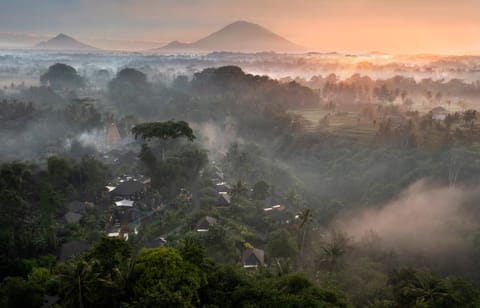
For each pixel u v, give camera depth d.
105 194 96.38
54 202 79.69
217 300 43.31
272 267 63.47
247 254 72.00
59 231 74.62
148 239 79.69
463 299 50.72
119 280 40.91
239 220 90.56
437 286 52.12
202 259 46.97
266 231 89.00
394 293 55.00
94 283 39.41
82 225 80.62
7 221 72.62
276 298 41.84
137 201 96.56
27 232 71.56
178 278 40.66
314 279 62.22
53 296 46.53
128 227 80.88
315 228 93.75
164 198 101.38
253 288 43.72
